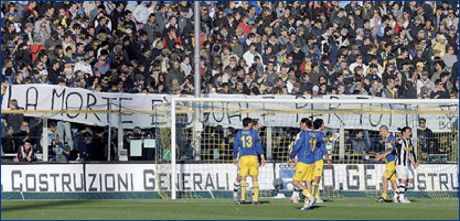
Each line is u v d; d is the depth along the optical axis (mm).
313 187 65875
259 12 101812
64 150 83625
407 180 70500
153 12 98438
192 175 79812
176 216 52750
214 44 98062
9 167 77188
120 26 95750
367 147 87750
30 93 84750
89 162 78312
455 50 103562
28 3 95188
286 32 100250
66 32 92812
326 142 86125
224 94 91688
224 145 85188
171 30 97500
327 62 98750
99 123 84438
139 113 85188
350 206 63688
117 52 93688
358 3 104625
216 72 96688
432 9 106125
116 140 85125
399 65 100000
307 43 100250
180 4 99500
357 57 99938
